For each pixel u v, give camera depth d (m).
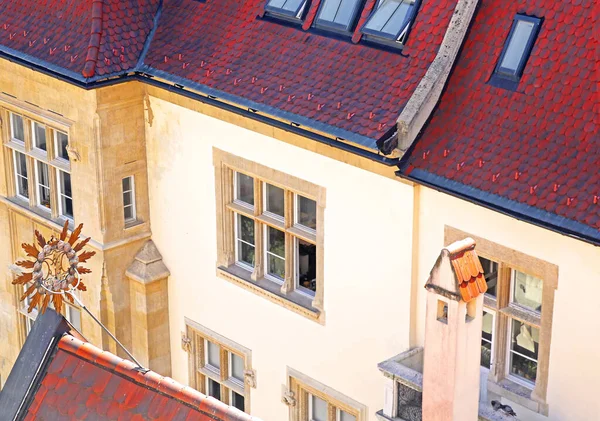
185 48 32.81
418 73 28.67
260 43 31.61
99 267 35.56
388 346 30.48
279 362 33.84
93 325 36.84
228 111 31.72
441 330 24.41
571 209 25.08
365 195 29.62
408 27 29.06
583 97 25.92
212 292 35.06
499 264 27.44
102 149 34.00
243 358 35.56
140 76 33.34
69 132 34.56
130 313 36.69
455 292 23.91
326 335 32.09
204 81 31.80
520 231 26.55
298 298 32.69
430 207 28.36
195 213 34.62
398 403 28.31
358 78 29.47
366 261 30.25
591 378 26.28
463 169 26.98
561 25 26.66
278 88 30.48
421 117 27.75
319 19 30.75
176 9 33.66
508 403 28.16
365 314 30.80
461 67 28.02
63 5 34.06
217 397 37.19
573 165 25.58
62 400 24.47
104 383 24.31
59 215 36.94
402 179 28.53
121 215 35.22
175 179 34.78
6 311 40.72
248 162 32.38
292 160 31.14
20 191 38.41
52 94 34.56
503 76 27.27
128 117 34.38
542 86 26.59
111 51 32.97
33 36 34.41
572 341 26.36
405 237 29.02
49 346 24.94
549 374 27.09
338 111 29.12
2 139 37.53
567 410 26.95
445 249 23.86
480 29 27.95
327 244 31.11
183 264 35.69
